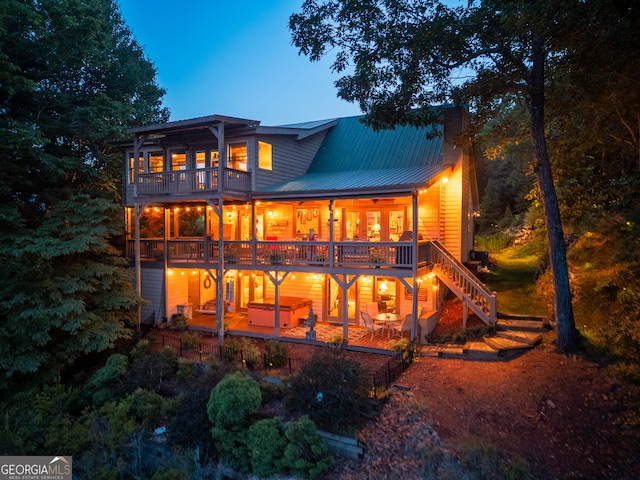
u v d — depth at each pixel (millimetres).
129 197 19719
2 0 12453
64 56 16156
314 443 7840
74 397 11430
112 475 8422
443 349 11758
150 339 14859
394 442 8016
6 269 12312
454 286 13945
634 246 11672
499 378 9758
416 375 10461
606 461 6777
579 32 8859
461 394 9250
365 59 11836
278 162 17219
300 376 9141
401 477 7219
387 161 17547
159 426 10016
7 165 14414
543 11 8445
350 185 13875
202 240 17203
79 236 13586
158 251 18312
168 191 15781
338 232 17000
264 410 9430
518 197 31438
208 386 9922
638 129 12219
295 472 7734
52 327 12859
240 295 19141
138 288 16344
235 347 12859
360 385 8734
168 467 8539
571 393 8656
